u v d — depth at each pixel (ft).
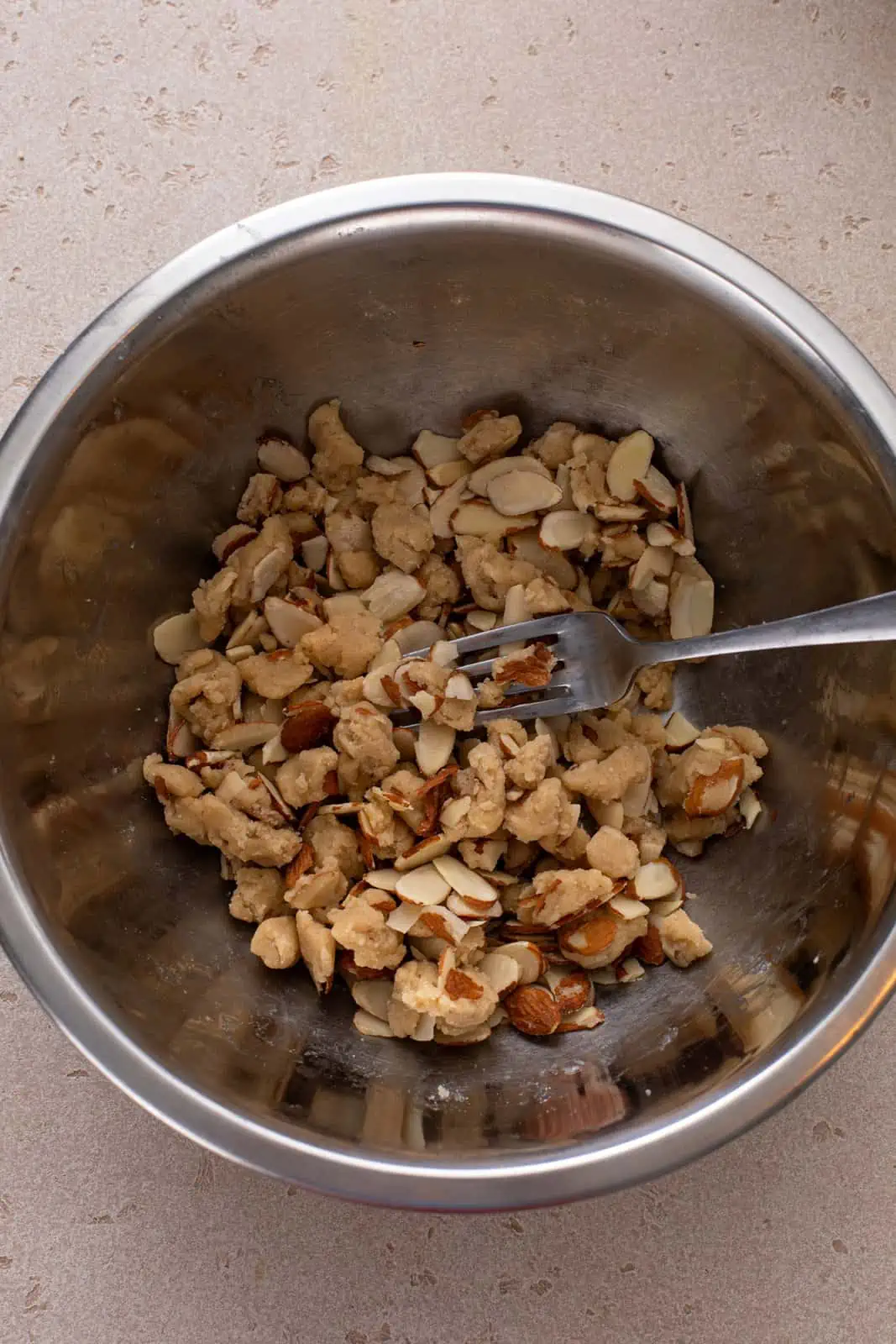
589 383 1.74
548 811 1.68
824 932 1.62
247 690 1.76
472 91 1.81
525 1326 1.69
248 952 1.71
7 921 1.54
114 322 1.59
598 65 1.81
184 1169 1.70
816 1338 1.69
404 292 1.66
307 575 1.78
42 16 1.81
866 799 1.62
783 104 1.81
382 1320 1.69
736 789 1.71
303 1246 1.70
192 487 1.73
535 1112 1.62
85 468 1.62
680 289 1.61
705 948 1.70
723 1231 1.70
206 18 1.80
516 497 1.76
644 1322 1.69
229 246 1.60
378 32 1.81
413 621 1.78
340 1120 1.57
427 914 1.66
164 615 1.75
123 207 1.79
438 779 1.70
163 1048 1.55
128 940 1.64
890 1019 1.72
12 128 1.80
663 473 1.77
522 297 1.67
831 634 1.57
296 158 1.80
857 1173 1.71
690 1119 1.51
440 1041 1.68
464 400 1.77
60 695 1.64
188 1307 1.69
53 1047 1.71
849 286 1.79
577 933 1.69
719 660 1.78
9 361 1.77
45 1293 1.69
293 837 1.70
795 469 1.67
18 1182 1.70
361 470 1.79
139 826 1.71
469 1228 1.70
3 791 1.56
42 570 1.61
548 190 1.60
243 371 1.68
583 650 1.73
